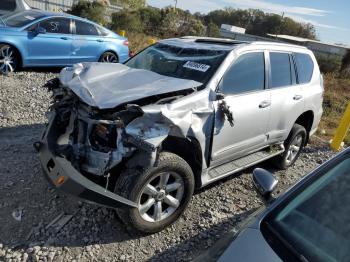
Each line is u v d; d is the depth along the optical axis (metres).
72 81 3.68
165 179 3.42
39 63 9.33
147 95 3.30
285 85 5.00
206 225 3.90
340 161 2.53
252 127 4.36
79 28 9.98
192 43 4.71
